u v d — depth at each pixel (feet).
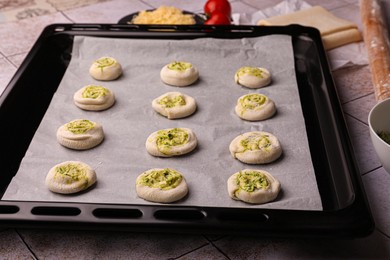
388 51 3.40
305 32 3.50
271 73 3.22
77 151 2.62
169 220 2.06
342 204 2.29
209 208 2.10
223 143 2.69
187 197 2.35
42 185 2.40
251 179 2.36
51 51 3.42
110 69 3.16
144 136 2.74
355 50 3.74
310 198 2.31
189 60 3.34
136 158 2.59
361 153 2.72
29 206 2.10
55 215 2.07
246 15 4.19
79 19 4.22
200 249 2.14
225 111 2.93
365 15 3.83
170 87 3.13
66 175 2.36
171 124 2.83
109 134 2.75
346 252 2.13
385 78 3.06
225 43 3.41
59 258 2.09
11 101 2.89
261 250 2.14
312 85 3.15
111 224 2.05
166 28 3.50
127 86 3.14
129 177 2.46
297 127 2.77
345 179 2.40
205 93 3.08
